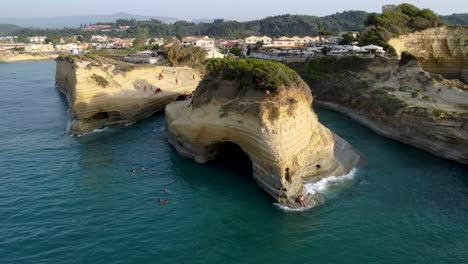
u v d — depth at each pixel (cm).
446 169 4119
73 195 3500
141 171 4059
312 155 3769
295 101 3600
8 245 2714
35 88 10175
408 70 6425
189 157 4444
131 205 3322
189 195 3500
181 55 10794
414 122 4831
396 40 8931
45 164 4247
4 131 5609
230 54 12625
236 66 4050
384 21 9281
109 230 2930
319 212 3192
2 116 6625
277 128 3359
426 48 8788
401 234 2911
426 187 3675
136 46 18350
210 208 3262
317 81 7869
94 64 6056
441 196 3500
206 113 4144
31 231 2895
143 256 2627
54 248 2694
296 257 2642
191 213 3184
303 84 3947
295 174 3444
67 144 4966
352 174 3944
